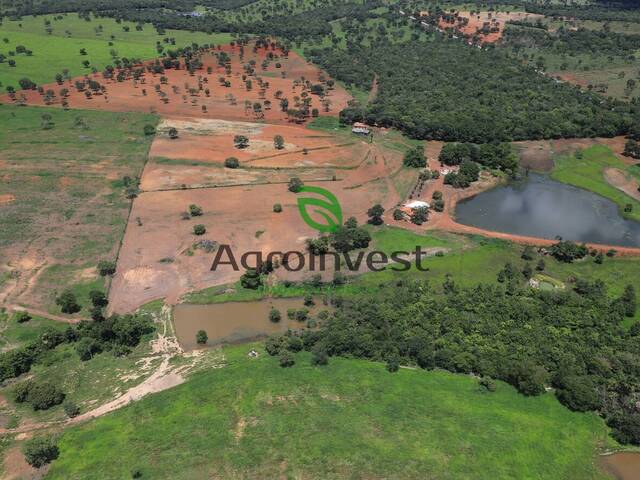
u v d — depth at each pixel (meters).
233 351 94.62
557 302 104.31
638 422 76.12
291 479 69.62
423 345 90.56
